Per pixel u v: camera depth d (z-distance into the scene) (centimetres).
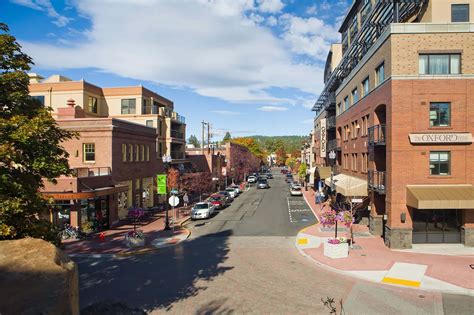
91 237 2505
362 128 2900
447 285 1484
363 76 2841
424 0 2408
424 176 2103
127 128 3356
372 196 2505
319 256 1945
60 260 865
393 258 1883
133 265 1852
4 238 1049
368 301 1331
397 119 2112
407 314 1221
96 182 2722
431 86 2100
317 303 1313
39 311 765
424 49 2098
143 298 1384
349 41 4306
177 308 1283
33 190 1128
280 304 1307
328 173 4569
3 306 743
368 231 2616
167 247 2253
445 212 2175
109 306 1241
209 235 2595
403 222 2102
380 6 2530
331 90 4609
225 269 1747
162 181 2820
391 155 2122
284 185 7456
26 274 790
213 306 1297
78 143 3070
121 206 3231
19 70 1227
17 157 1044
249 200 4788
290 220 3158
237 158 7925
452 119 2095
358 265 1769
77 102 4400
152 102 5012
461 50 2084
